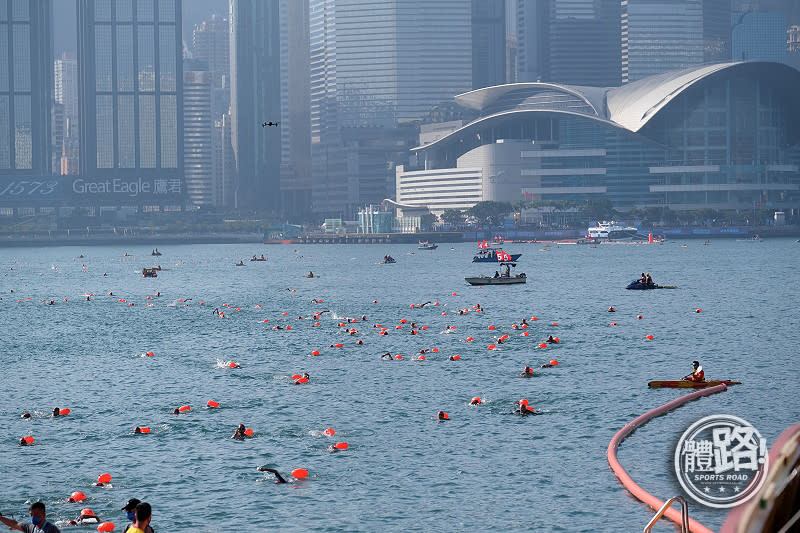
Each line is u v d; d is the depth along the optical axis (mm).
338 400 76562
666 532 43688
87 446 62375
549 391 78938
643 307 160250
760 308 156375
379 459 57781
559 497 49594
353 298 191875
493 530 44938
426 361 97000
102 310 169750
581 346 108250
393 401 75750
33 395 82312
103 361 103438
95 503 50250
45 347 117250
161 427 67812
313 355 103438
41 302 191000
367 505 49000
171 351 110562
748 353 101812
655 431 63469
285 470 55656
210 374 91750
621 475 52469
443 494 50656
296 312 159125
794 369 89938
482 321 138500
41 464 58000
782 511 9125
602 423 66562
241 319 147625
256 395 79625
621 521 45625
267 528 45875
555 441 61469
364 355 102188
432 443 61531
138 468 56719
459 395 77812
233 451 60312
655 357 99250
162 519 47438
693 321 136000
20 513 48844
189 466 56969
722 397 75938
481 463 56406
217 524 46531
